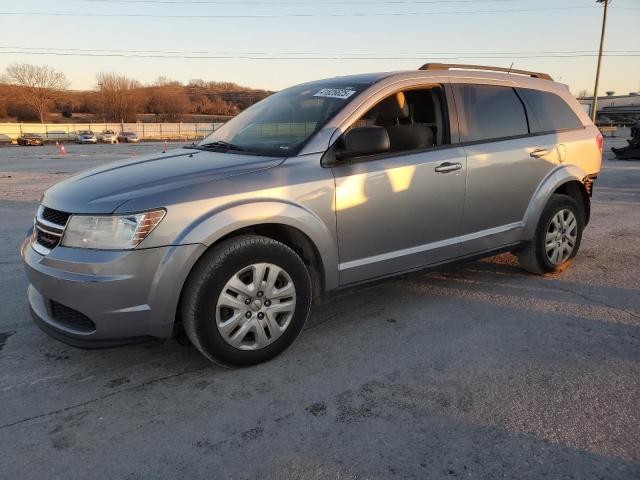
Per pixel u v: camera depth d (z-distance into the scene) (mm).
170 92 106312
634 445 2420
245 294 3016
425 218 3771
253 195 3023
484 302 4199
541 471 2256
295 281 3195
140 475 2258
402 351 3365
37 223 3127
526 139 4410
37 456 2375
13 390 2922
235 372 3113
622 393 2850
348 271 3475
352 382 2994
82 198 2912
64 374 3102
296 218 3139
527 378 3016
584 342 3479
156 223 2764
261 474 2256
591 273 4945
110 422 2631
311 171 3254
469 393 2865
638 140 18891
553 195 4680
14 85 89312
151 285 2781
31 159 23797
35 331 3678
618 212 8266
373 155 3535
